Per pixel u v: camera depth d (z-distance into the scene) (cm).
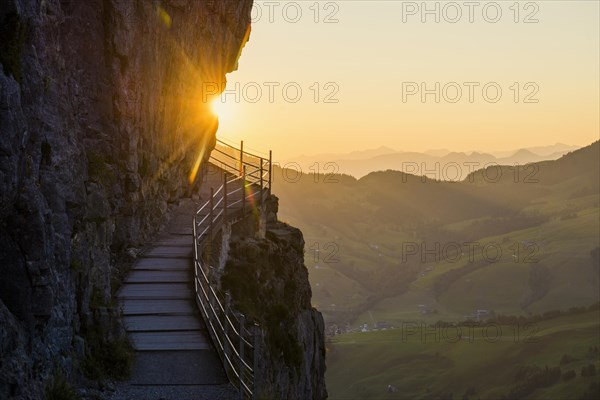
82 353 1597
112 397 1568
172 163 2955
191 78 3081
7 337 1240
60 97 1725
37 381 1314
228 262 3053
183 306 2084
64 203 1544
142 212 2542
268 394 2409
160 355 1809
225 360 1770
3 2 1269
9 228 1327
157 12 2564
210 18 3231
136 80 2383
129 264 2356
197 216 3033
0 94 1220
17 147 1270
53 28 1714
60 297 1500
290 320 3092
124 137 2291
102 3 2177
